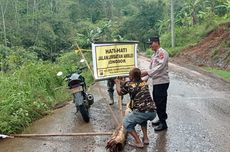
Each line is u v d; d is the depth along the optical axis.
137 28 56.78
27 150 6.57
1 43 40.47
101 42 7.31
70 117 8.76
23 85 9.81
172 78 15.57
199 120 8.30
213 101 10.44
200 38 31.53
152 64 7.22
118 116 8.74
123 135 6.61
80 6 69.38
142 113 6.32
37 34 44.22
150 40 7.16
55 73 11.79
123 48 7.41
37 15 47.59
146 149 6.46
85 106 8.19
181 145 6.64
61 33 48.47
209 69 19.03
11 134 7.37
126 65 7.45
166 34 40.94
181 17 41.84
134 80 6.43
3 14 42.56
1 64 14.74
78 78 8.22
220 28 27.78
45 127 7.95
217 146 6.57
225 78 15.30
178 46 34.41
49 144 6.86
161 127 7.49
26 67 11.35
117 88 7.27
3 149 6.65
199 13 37.16
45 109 9.25
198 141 6.85
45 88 10.49
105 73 7.37
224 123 8.05
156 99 7.28
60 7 59.25
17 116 7.79
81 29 53.78
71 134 7.32
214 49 23.00
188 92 11.95
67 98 10.70
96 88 12.73
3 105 8.28
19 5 50.16
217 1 35.69
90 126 7.97
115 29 52.44
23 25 45.31
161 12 56.22
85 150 6.49
